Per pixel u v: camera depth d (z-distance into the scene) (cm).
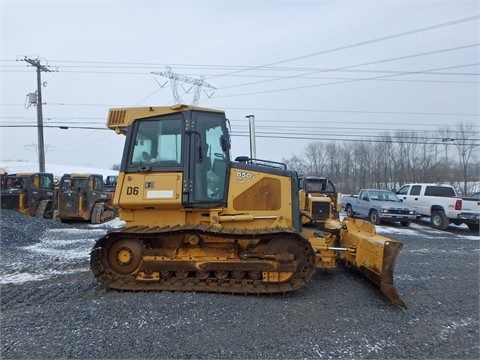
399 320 435
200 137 541
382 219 1534
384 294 494
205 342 360
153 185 533
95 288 544
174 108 541
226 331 386
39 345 347
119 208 560
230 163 557
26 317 419
